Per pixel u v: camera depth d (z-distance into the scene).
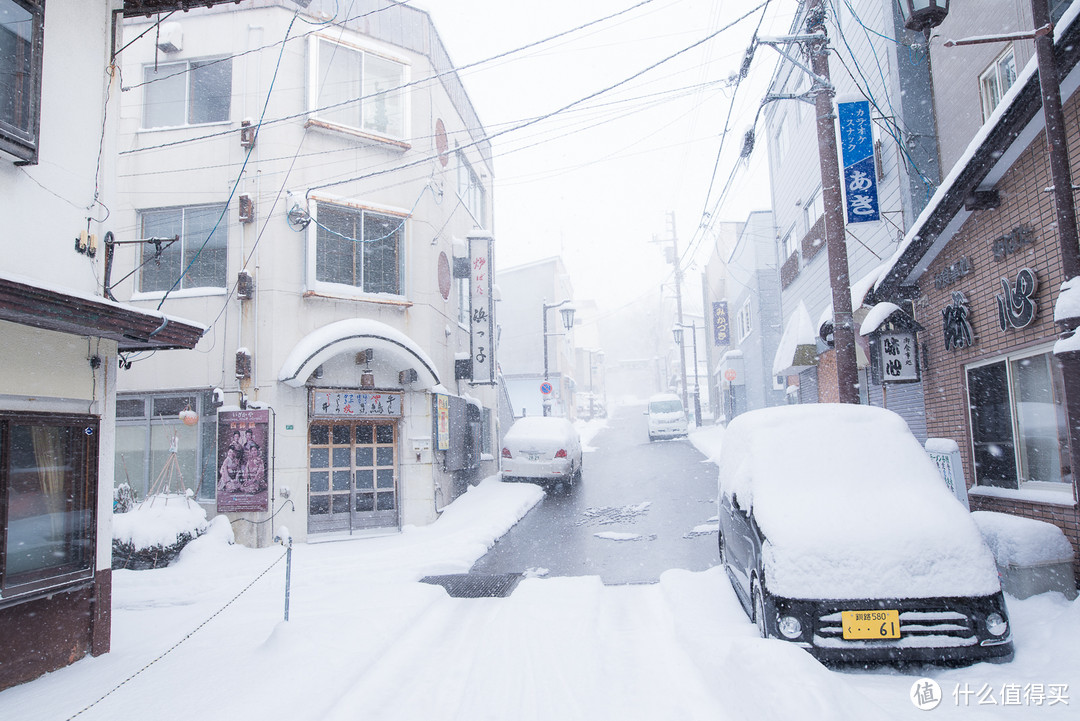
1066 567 6.07
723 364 31.95
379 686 4.85
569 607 6.84
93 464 6.31
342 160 12.78
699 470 18.52
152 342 6.57
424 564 9.37
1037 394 6.98
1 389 5.36
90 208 6.44
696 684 4.54
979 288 7.73
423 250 13.67
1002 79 8.52
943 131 9.96
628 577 8.59
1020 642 5.12
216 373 11.88
